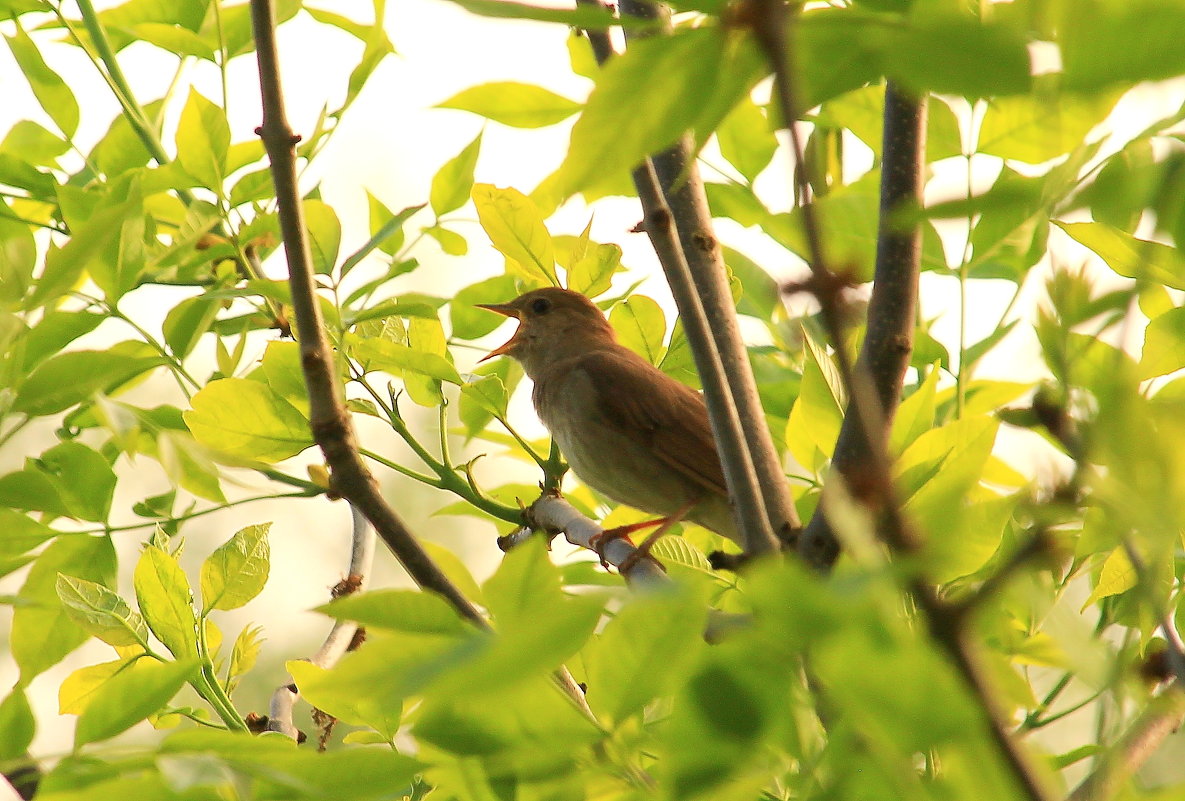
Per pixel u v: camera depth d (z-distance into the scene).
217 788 3.45
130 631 6.54
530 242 7.96
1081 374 2.99
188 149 7.77
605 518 9.69
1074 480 2.68
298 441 7.23
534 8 2.70
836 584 2.44
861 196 6.80
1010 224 6.58
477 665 2.59
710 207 7.90
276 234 8.20
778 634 2.61
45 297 4.62
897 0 3.52
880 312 5.61
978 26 2.46
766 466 6.29
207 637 7.45
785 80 2.41
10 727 4.54
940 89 2.54
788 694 2.86
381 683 2.73
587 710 4.04
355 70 7.99
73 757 3.66
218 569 7.05
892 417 5.48
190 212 8.32
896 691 2.43
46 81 8.67
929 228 7.14
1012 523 5.65
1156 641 6.02
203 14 8.82
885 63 2.57
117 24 8.55
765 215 4.07
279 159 5.89
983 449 5.10
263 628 7.57
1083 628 3.07
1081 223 4.75
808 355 6.61
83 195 7.98
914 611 4.03
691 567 7.56
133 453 4.58
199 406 7.18
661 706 4.72
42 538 6.88
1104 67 2.33
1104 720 5.22
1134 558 2.69
